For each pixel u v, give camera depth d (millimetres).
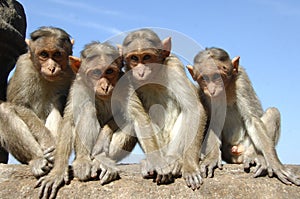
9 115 1716
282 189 1525
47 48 1729
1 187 1561
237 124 1758
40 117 1813
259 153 1649
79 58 1668
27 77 1782
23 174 1593
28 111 1748
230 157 1755
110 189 1528
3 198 1545
